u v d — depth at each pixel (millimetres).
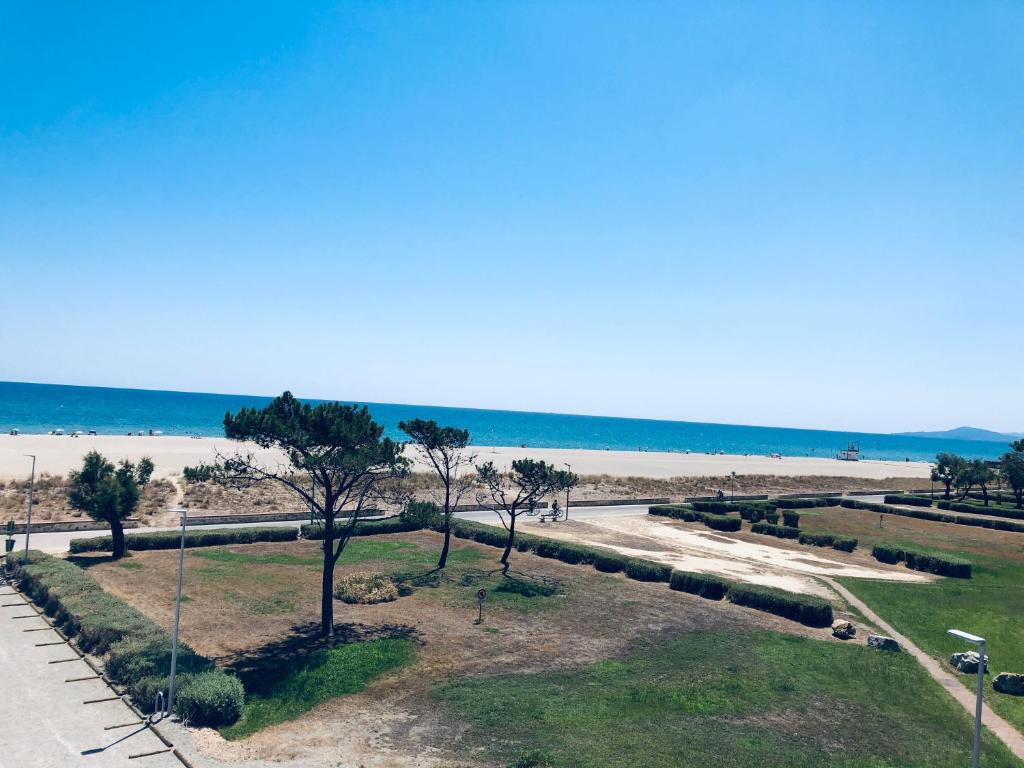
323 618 33406
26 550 42656
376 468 36812
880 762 23141
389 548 54562
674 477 119188
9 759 21250
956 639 38094
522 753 22094
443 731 23859
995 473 99812
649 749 22812
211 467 32594
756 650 34000
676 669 30766
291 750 22375
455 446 49156
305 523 60250
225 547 53062
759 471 148500
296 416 33531
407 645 32188
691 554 57562
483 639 33844
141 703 25359
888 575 53625
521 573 47906
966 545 67812
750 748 23406
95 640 30469
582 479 102312
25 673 28000
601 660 31609
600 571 50188
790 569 53844
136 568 44938
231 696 24750
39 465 80312
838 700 28406
